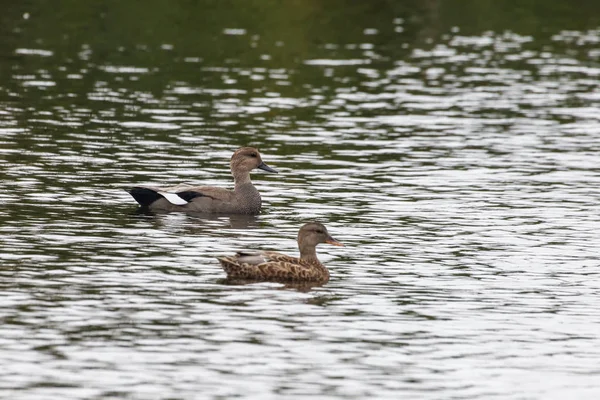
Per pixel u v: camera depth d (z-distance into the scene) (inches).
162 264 770.2
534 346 634.8
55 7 2085.4
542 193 1031.6
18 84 1505.9
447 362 607.8
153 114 1365.7
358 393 563.8
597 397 568.1
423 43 1959.9
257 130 1300.4
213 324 650.8
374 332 647.8
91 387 559.8
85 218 896.9
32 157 1117.7
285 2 2237.9
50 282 717.3
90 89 1499.8
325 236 756.0
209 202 934.4
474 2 2363.4
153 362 592.7
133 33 1908.2
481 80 1670.8
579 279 762.2
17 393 550.3
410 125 1358.3
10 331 628.4
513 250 833.5
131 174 1068.5
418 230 887.7
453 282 749.3
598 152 1230.3
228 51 1809.8
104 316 657.6
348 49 1875.0
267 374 582.6
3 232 837.8
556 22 2208.4
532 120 1407.5
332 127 1333.7
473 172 1117.1
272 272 737.6
